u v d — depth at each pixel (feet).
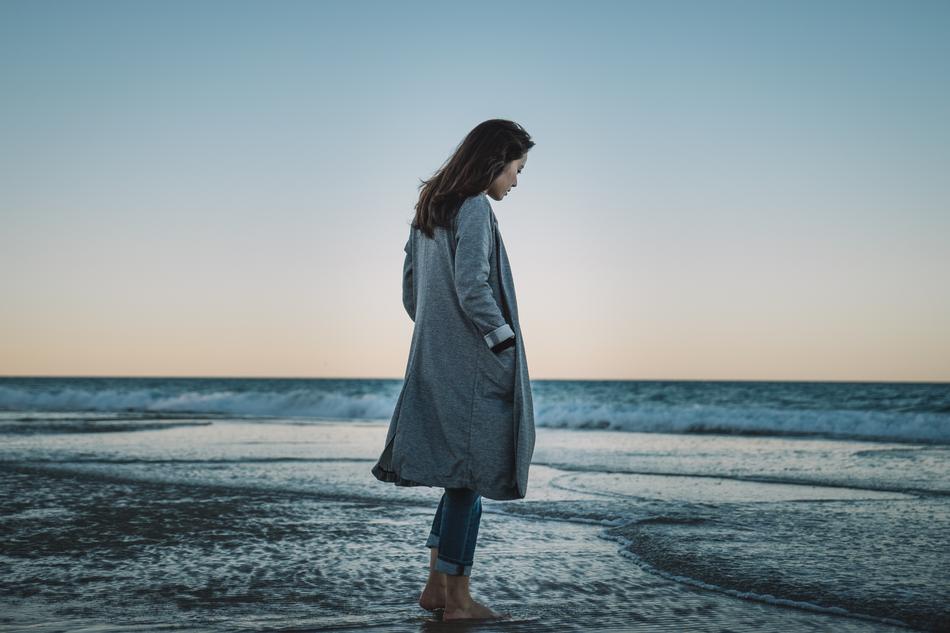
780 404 102.47
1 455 25.21
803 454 27.55
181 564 9.86
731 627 7.17
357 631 7.01
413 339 8.09
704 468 22.48
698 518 13.50
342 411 68.90
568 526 12.92
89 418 56.44
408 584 8.93
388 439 7.85
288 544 11.22
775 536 11.78
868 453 27.84
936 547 10.91
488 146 7.82
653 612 7.72
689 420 44.60
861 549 10.77
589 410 51.88
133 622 7.22
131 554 10.44
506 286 7.77
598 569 9.72
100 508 14.39
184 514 13.83
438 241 7.89
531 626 7.21
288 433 39.81
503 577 9.32
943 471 21.54
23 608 7.73
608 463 24.16
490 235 7.75
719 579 9.05
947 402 100.42
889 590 8.46
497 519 13.61
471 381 7.61
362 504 15.24
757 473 21.03
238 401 76.13
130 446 29.84
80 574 9.27
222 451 27.91
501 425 7.57
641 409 51.78
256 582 8.93
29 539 11.45
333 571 9.53
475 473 7.45
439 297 7.83
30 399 87.51
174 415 65.21
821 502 15.55
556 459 25.67
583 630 7.07
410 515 13.92
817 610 7.75
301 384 282.77
